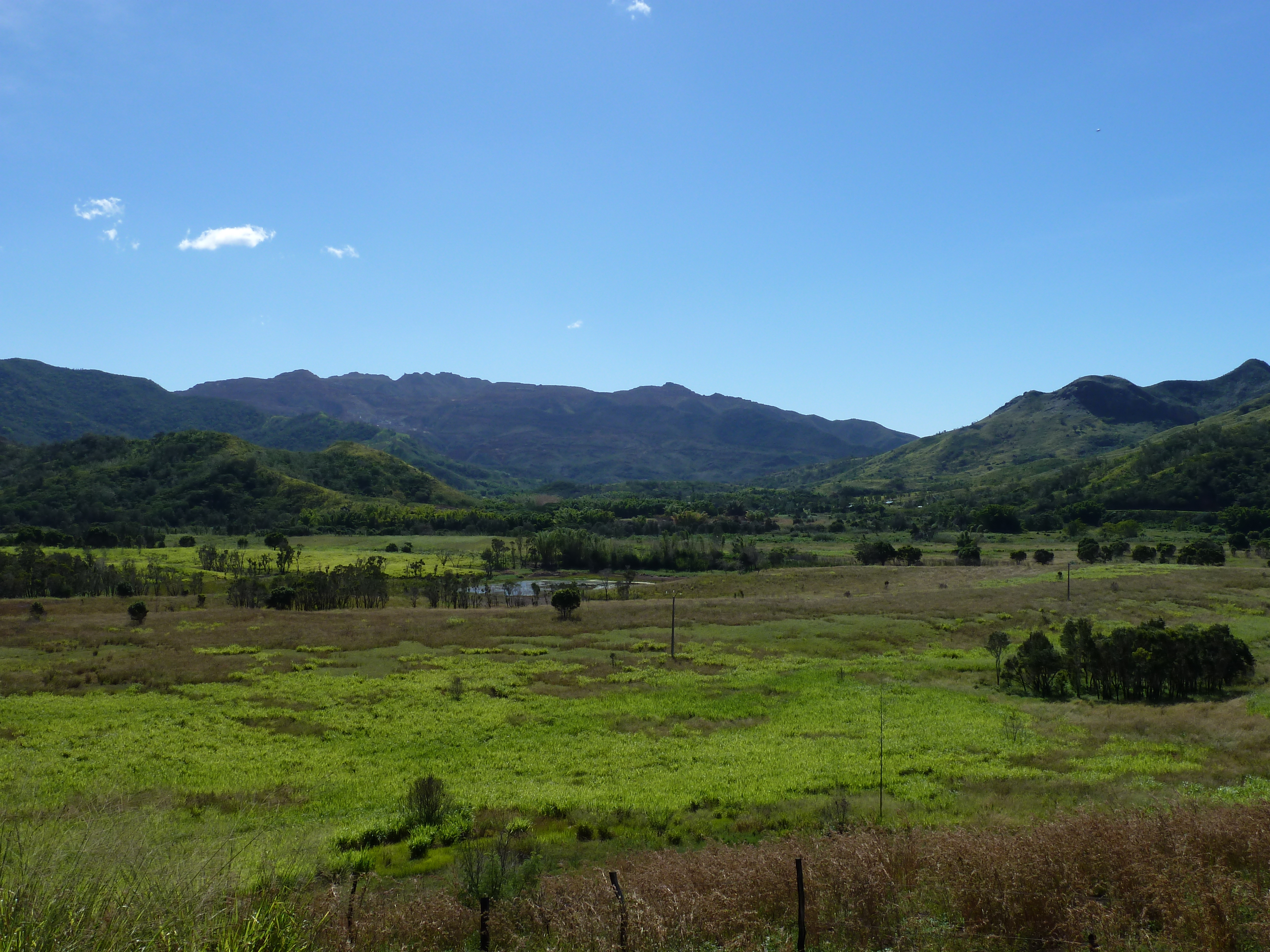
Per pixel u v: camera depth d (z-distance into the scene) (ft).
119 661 158.10
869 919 38.04
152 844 30.42
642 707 123.65
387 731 109.19
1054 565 368.27
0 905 21.91
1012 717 114.11
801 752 96.12
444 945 38.37
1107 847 42.06
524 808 75.05
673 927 35.32
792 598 273.33
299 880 41.65
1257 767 81.66
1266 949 30.07
